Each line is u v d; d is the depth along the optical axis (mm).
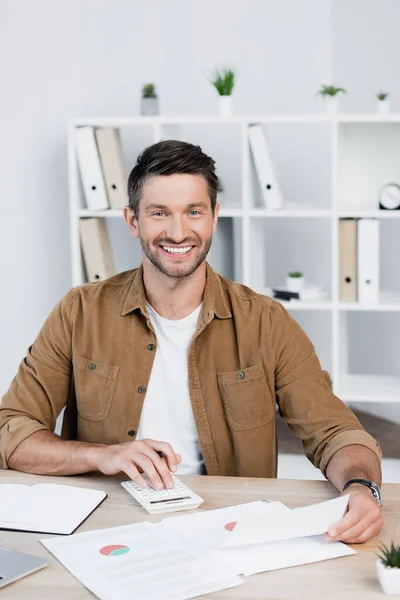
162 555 1275
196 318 1824
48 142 3869
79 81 3848
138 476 1526
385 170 3625
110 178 3479
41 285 3949
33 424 1750
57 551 1295
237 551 1287
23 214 3912
